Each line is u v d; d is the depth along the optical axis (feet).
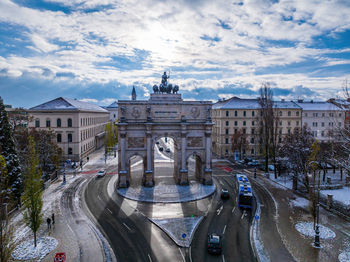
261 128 203.51
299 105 278.05
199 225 100.07
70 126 226.79
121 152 146.00
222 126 249.14
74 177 176.45
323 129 271.49
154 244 84.74
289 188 151.02
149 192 139.64
